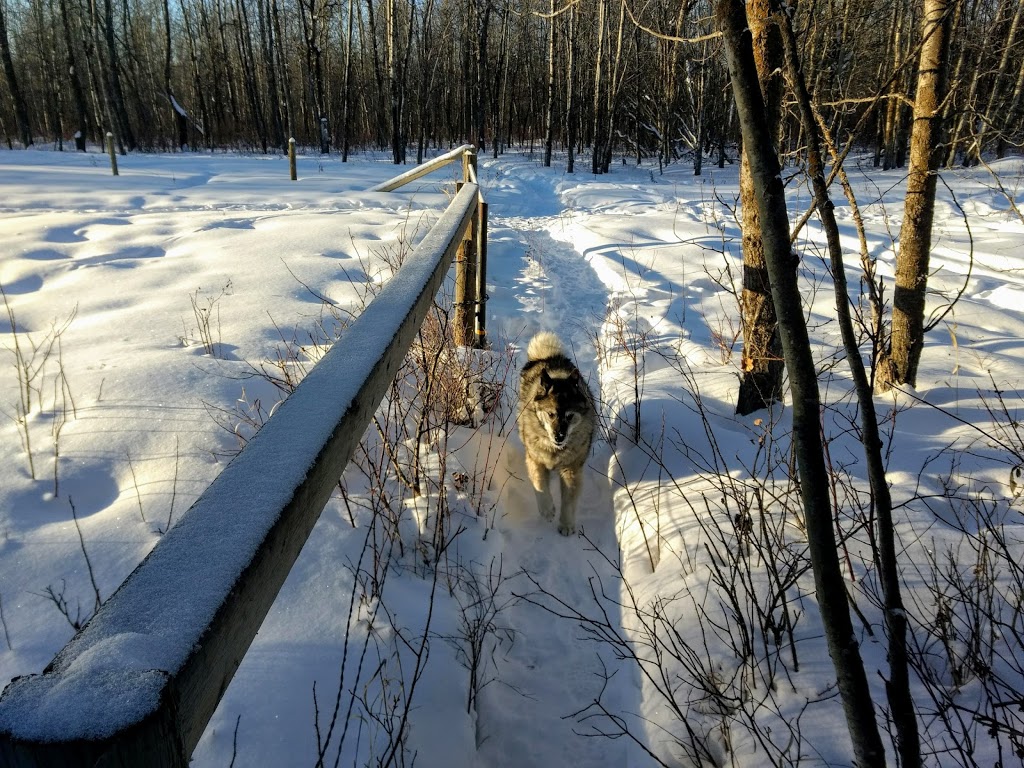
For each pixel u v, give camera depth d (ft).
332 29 155.43
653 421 16.16
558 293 30.91
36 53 151.23
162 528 10.53
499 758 8.63
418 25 132.67
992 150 77.15
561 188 75.66
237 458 4.54
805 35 12.86
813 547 4.80
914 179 15.15
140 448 12.88
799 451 4.75
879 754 4.81
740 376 16.34
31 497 11.37
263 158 101.55
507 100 148.15
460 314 20.11
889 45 73.20
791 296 4.62
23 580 9.24
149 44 156.97
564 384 13.46
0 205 44.68
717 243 39.22
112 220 38.09
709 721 8.21
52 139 135.74
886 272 31.07
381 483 11.56
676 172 92.58
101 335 19.04
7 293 24.09
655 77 100.53
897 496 11.61
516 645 10.53
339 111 150.41
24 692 2.47
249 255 29.91
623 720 8.74
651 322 25.64
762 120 4.53
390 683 8.19
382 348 6.71
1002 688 7.59
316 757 6.91
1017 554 9.78
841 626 4.80
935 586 8.38
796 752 7.34
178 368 16.17
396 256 27.68
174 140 127.34
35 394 14.85
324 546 10.44
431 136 145.69
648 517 12.74
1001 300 27.22
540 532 13.91
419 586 10.36
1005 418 14.43
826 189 5.45
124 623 2.98
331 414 5.22
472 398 16.47
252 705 7.28
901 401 15.78
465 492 13.19
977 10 47.16
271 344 18.93
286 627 8.64
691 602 10.05
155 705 2.44
